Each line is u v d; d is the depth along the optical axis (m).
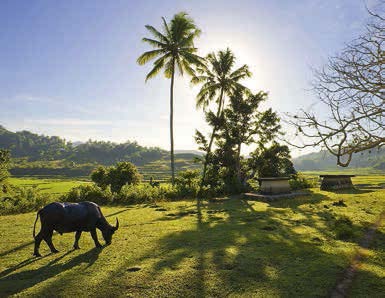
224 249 7.88
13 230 11.53
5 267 6.85
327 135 5.15
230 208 17.03
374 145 4.84
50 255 7.75
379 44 5.18
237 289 5.32
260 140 28.80
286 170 32.50
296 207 16.64
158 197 22.17
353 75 5.09
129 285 5.59
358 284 5.43
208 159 28.25
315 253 7.38
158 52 26.30
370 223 11.00
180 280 5.77
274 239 8.92
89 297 5.12
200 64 26.23
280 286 5.42
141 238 9.48
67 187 53.28
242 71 29.55
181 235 9.78
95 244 8.53
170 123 26.66
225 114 28.66
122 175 33.56
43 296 5.20
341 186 28.17
